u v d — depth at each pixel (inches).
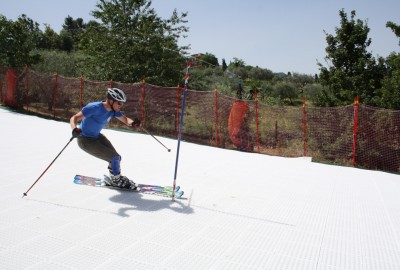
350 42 422.0
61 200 171.9
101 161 259.3
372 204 193.9
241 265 117.9
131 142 366.9
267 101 687.1
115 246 127.1
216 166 275.7
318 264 121.0
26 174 214.5
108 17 602.2
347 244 138.4
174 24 606.9
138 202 175.3
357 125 343.0
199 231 144.2
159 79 569.0
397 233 152.1
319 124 373.7
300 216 168.4
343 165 338.0
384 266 121.4
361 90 410.3
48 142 326.6
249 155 340.2
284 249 131.6
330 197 204.1
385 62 417.7
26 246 123.1
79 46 657.6
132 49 577.0
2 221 142.9
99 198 177.9
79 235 134.4
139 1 605.3
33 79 567.2
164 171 246.4
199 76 658.8
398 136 334.0
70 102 533.3
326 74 445.4
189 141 415.8
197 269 113.9
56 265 111.7
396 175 280.7
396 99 368.8
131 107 478.0
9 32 644.7
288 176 254.5
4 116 495.2
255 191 208.1
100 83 504.7
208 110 417.7
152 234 138.9
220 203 181.5
